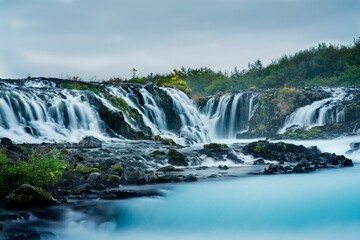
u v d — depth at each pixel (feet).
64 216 39.78
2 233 36.04
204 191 48.03
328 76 225.35
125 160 65.05
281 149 78.43
